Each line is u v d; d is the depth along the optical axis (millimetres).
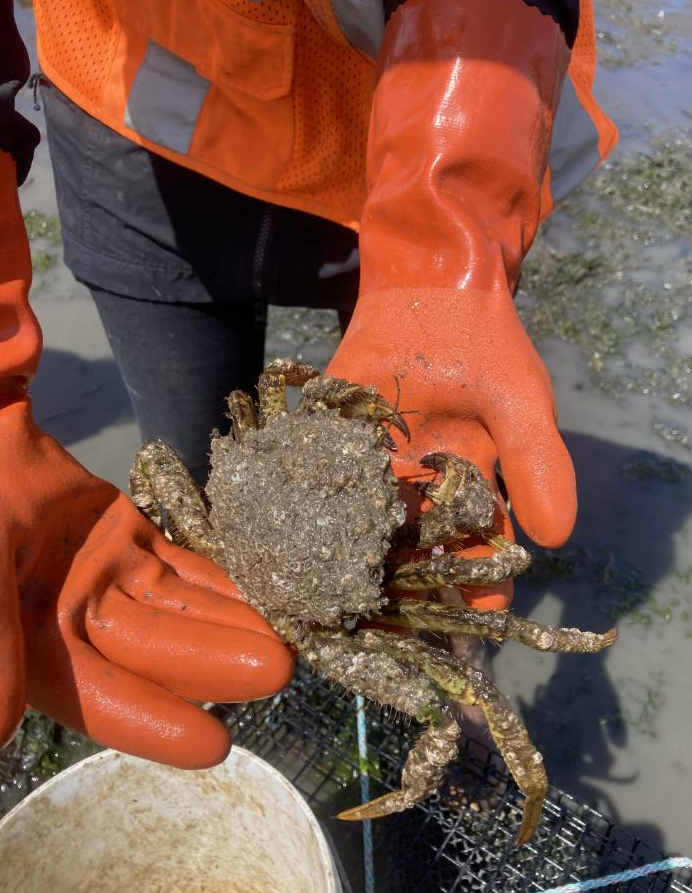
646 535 750
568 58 421
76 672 312
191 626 332
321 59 472
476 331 399
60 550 344
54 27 503
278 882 479
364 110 502
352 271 577
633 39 1363
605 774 612
